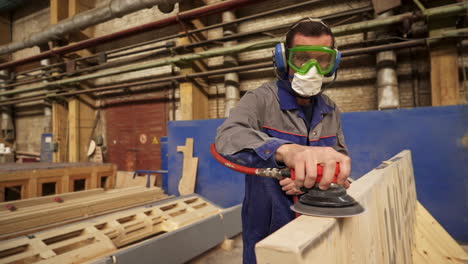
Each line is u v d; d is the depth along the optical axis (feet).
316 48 2.76
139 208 10.34
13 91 25.57
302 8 16.88
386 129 10.55
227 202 14.07
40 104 29.22
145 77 22.59
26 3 30.14
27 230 8.57
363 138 10.90
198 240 8.90
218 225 9.84
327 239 1.40
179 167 15.53
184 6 18.33
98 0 24.34
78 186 15.83
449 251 5.00
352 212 1.60
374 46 13.69
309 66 2.86
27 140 30.45
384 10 12.37
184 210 11.61
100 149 24.07
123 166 23.50
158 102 21.93
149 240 7.47
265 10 18.02
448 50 11.80
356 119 11.00
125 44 23.62
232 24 16.62
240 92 18.84
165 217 10.12
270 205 3.28
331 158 1.68
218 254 9.80
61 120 24.56
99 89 21.07
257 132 2.47
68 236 8.24
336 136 3.76
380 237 2.51
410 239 4.54
